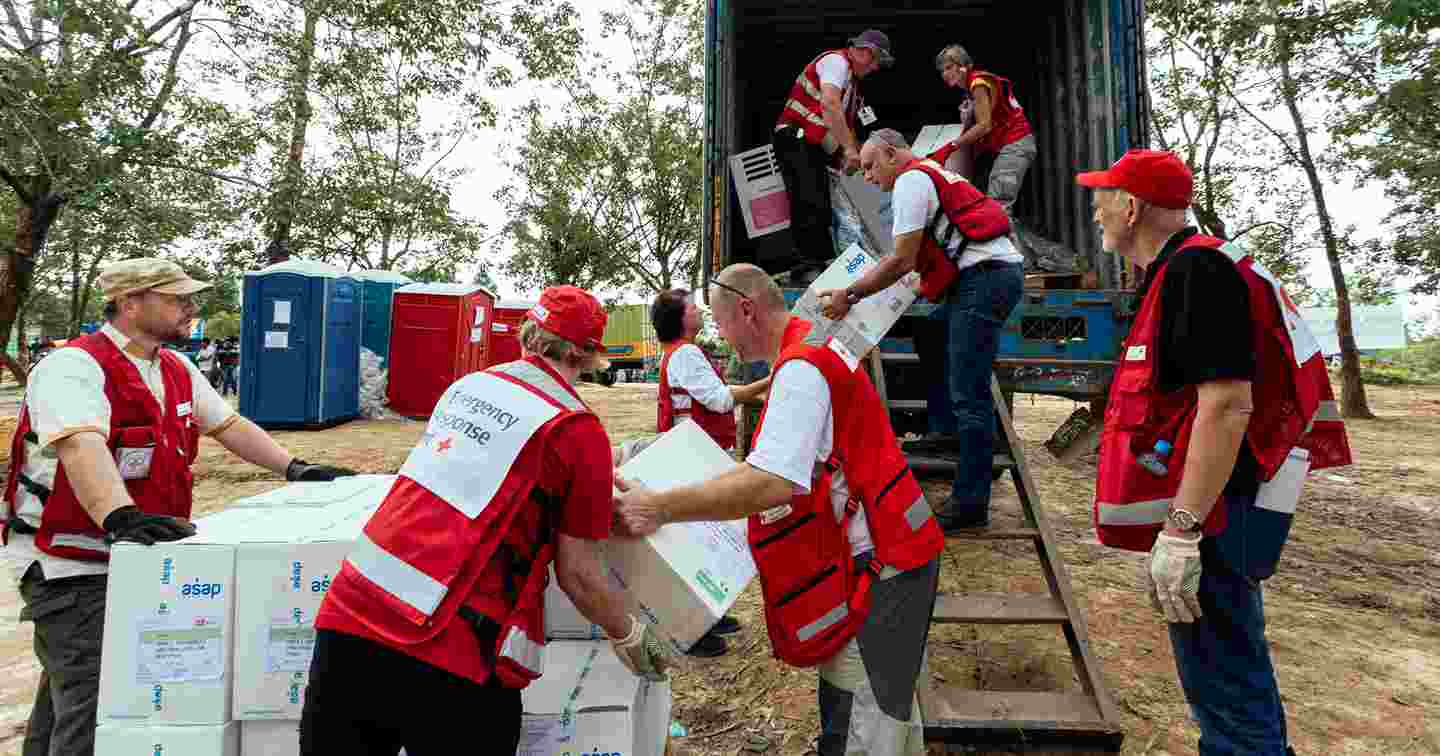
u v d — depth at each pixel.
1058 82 5.37
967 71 4.57
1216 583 1.73
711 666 3.38
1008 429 3.42
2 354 9.81
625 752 1.83
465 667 1.44
